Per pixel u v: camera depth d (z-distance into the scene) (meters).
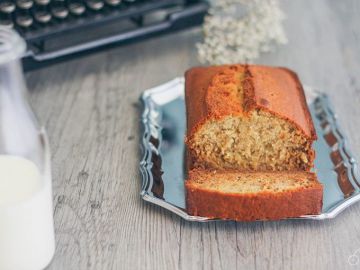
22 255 0.43
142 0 0.69
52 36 0.64
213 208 0.48
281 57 0.72
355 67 0.72
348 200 0.50
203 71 0.59
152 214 0.50
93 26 0.66
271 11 0.70
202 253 0.47
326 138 0.58
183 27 0.71
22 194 0.42
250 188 0.49
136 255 0.47
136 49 0.73
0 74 0.41
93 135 0.59
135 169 0.56
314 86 0.68
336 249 0.48
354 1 0.85
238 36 0.69
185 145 0.57
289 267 0.46
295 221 0.50
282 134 0.52
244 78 0.56
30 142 0.44
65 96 0.65
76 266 0.46
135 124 0.61
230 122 0.52
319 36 0.77
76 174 0.55
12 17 0.63
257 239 0.48
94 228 0.49
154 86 0.67
